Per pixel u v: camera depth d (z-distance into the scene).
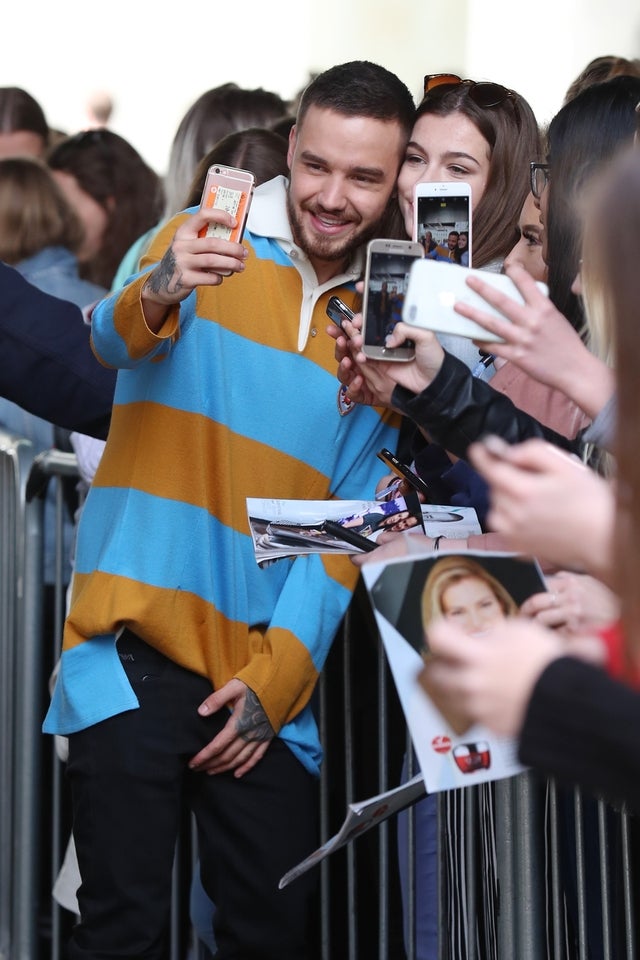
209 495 3.67
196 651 3.65
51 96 13.66
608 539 2.01
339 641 4.29
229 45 13.48
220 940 3.83
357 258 3.79
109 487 3.72
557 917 3.51
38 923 4.98
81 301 5.70
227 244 3.28
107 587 3.62
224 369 3.68
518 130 3.84
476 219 3.84
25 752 4.94
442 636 1.96
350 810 2.83
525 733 1.91
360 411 3.85
